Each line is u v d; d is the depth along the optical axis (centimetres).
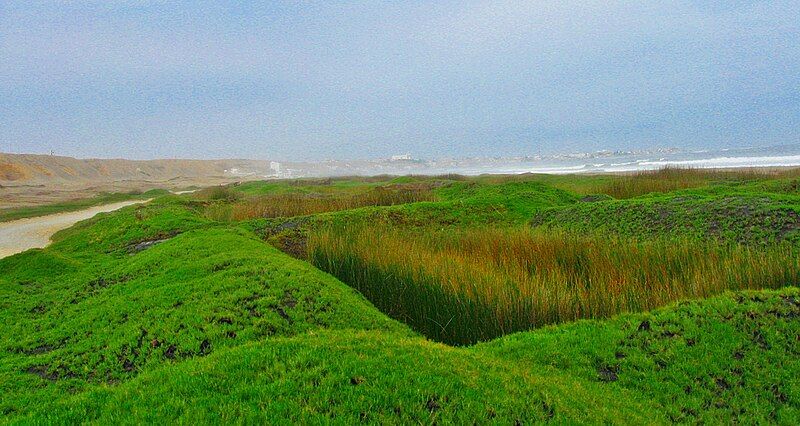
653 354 495
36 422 291
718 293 648
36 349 623
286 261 834
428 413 305
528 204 1653
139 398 308
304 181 4147
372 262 845
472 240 1020
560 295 643
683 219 1116
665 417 401
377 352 384
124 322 646
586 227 1265
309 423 282
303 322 586
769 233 934
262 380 326
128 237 1408
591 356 494
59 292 888
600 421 349
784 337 504
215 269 804
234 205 1898
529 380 392
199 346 531
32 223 2647
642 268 759
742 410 420
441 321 661
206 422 275
